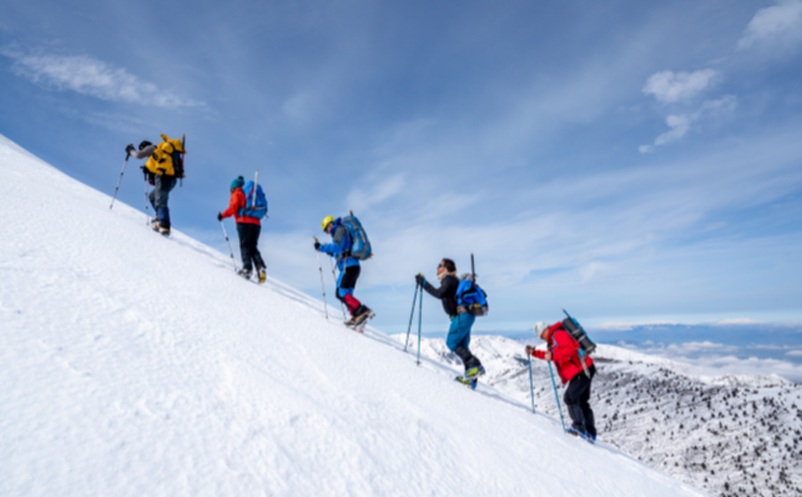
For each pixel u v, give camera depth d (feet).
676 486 18.17
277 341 12.98
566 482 12.23
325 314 23.48
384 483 7.43
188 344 9.34
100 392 6.22
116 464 5.02
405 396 13.41
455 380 21.29
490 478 10.05
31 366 6.11
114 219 19.66
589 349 19.98
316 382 10.84
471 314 21.97
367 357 16.31
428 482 8.34
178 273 15.71
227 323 12.35
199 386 7.72
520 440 14.65
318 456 7.23
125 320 9.12
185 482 5.22
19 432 4.86
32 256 10.40
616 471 16.22
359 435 8.68
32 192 16.62
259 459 6.34
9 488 4.11
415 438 10.22
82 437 5.21
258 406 7.89
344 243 23.09
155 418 6.19
